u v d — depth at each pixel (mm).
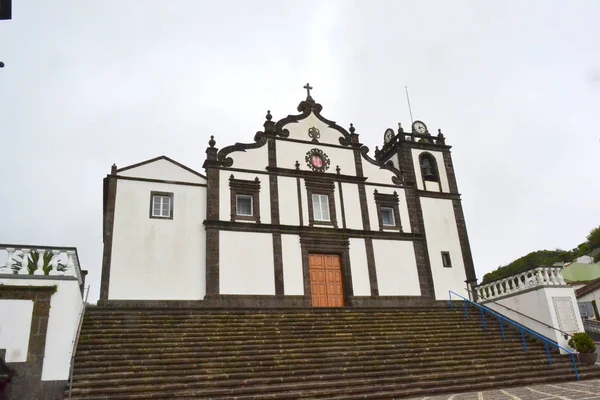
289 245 22438
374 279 23438
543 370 16203
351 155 25922
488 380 14922
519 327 18531
